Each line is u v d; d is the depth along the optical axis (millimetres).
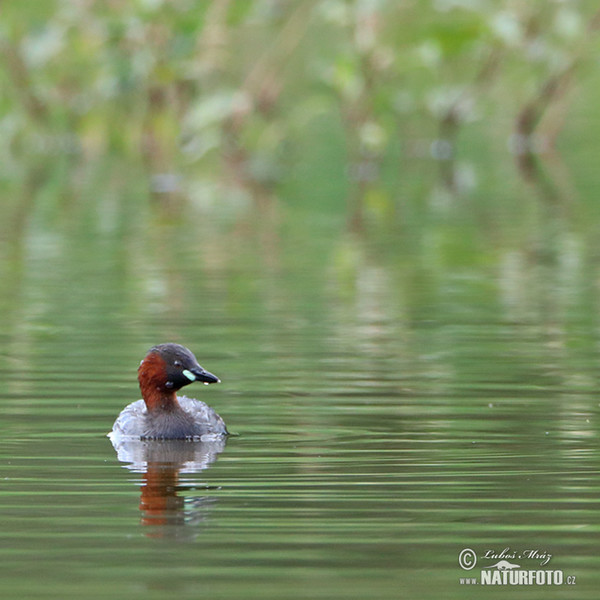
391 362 13898
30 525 8602
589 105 43219
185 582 7551
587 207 26141
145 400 11375
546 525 8531
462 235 22922
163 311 16734
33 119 35219
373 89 32562
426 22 32438
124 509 8953
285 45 33812
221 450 10625
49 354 14273
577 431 11055
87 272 19562
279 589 7438
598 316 16406
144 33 31719
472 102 35250
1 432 11164
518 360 13961
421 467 9984
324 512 8852
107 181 30969
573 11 32750
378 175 31859
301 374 13367
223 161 34438
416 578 7613
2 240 22516
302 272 19594
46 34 31969
